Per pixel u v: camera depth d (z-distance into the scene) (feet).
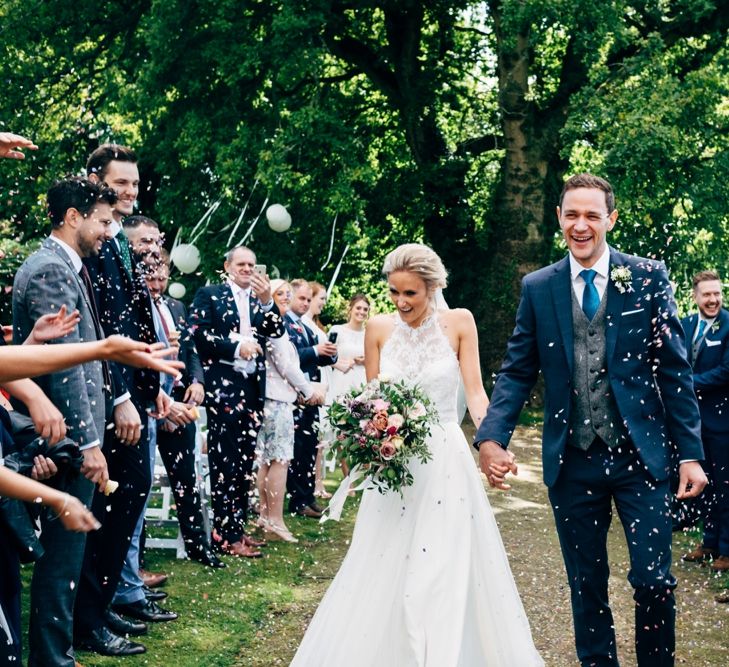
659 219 46.57
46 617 11.03
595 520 11.59
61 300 10.95
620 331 11.56
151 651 13.09
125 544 13.11
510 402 12.07
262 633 14.30
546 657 13.69
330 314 59.41
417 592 11.36
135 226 15.94
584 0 42.09
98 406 11.49
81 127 49.32
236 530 19.11
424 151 54.85
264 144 46.01
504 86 48.78
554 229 52.03
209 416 19.12
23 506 8.72
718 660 13.82
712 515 19.95
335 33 51.96
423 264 12.59
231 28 46.03
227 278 19.76
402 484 11.77
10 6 50.75
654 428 11.46
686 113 44.70
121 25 52.21
